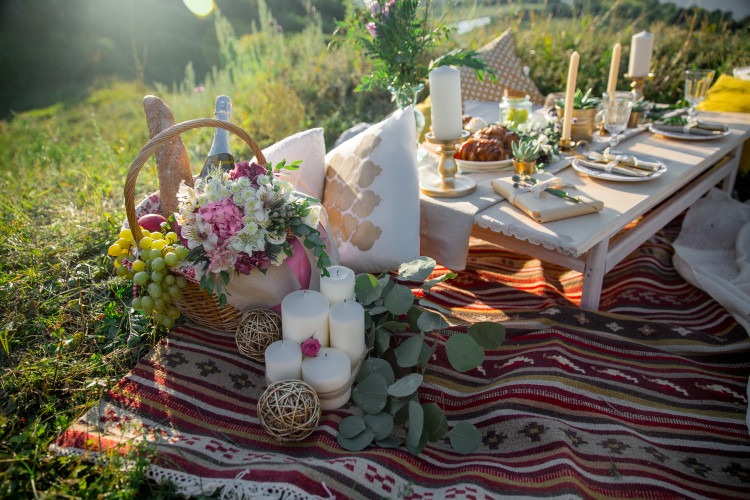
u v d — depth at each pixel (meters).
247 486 1.32
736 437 1.64
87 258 2.51
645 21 6.41
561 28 5.86
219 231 1.60
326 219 1.97
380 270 2.24
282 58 5.77
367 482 1.38
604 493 1.39
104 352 1.97
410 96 2.62
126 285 2.25
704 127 3.03
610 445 1.54
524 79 4.38
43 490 1.38
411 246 2.16
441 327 1.68
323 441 1.53
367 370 1.74
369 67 5.35
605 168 2.44
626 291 2.47
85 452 1.45
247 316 1.77
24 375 1.77
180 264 1.65
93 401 1.68
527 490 1.33
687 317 2.30
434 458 1.55
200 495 1.33
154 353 1.86
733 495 1.43
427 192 2.32
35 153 4.39
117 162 3.87
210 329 2.01
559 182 2.24
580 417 1.64
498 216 2.11
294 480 1.32
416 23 2.50
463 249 2.20
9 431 1.59
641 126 3.27
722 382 1.84
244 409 1.69
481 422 1.66
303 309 1.67
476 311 2.22
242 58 5.86
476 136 2.70
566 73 5.25
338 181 2.34
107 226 2.68
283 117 5.07
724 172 3.26
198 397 1.70
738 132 3.11
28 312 2.12
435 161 2.81
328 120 5.00
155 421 1.59
